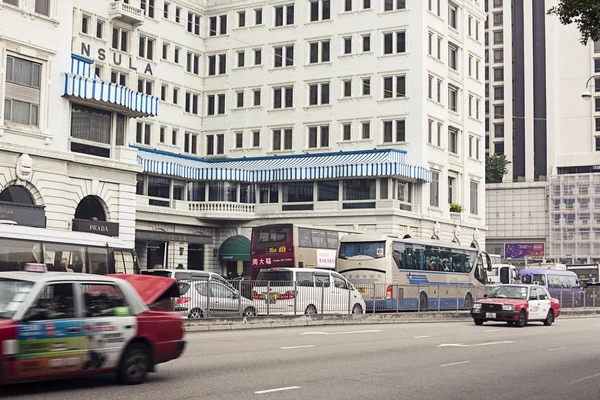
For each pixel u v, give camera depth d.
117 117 42.25
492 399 12.20
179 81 67.00
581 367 16.77
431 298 40.28
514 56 109.94
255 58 68.19
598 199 96.31
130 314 12.69
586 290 51.94
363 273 38.91
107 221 39.94
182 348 13.62
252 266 42.19
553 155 102.81
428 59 62.41
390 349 20.02
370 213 58.47
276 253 41.47
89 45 56.56
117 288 12.67
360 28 63.66
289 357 17.52
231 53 68.88
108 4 58.22
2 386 12.34
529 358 18.55
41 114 37.09
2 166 35.09
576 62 103.19
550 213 98.44
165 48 65.69
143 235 56.72
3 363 10.66
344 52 64.44
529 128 106.62
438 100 64.88
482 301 33.22
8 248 21.17
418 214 60.38
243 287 29.27
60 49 38.16
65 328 11.52
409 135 61.28
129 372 12.63
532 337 25.81
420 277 40.56
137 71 61.59
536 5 107.88
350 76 63.78
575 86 103.06
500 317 32.62
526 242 99.75
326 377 14.23
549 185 99.00
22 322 11.00
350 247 39.66
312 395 12.08
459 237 67.00
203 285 27.44
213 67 69.88
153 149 62.06
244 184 64.19
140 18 59.84
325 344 21.20
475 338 24.64
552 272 54.66
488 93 112.06
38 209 35.00
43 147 37.00
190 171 61.81
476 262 45.81
